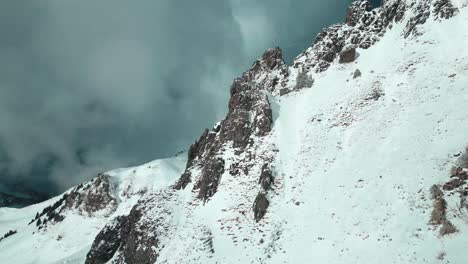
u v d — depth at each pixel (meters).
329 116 61.44
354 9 85.06
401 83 59.06
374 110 56.91
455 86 52.69
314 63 79.25
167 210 57.62
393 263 32.75
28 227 143.50
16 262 106.31
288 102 70.06
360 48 76.12
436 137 45.56
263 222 47.28
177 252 48.75
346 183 46.41
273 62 82.38
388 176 43.66
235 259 43.44
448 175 38.94
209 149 67.44
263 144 60.22
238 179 56.88
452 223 33.66
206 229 50.38
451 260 30.09
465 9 66.44
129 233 59.12
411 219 36.53
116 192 123.88
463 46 59.69
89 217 116.12
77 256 80.38
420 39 66.62
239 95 70.00
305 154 55.44
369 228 38.41
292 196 49.25
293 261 39.25
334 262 36.44
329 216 42.97
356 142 52.97
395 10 77.69
